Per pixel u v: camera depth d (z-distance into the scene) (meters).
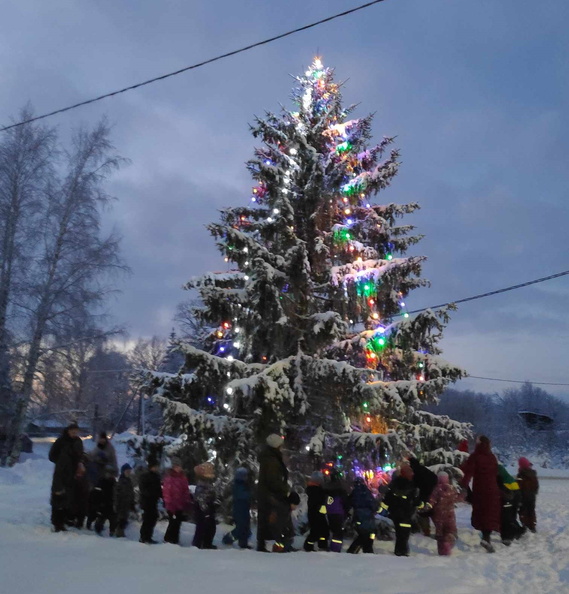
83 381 29.11
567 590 6.71
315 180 13.17
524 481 12.10
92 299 27.09
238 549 8.62
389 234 15.09
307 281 11.91
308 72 14.88
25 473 21.94
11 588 5.84
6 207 26.50
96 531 10.26
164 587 5.93
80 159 27.94
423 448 13.21
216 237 12.32
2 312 26.28
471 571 7.58
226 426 11.30
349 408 11.55
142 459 12.10
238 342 12.44
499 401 85.38
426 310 11.45
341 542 9.20
